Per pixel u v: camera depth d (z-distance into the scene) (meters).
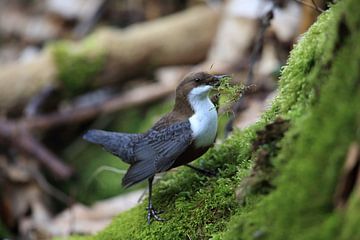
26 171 12.45
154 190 6.95
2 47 17.08
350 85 4.24
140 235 6.34
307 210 4.25
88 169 12.89
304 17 9.41
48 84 13.64
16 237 11.71
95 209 11.13
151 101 13.60
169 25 14.38
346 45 4.40
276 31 11.23
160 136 6.59
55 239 9.37
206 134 6.52
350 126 4.14
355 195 3.83
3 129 12.95
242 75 12.02
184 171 6.97
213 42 14.00
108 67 13.89
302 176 4.38
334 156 4.16
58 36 16.59
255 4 12.56
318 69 4.90
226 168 6.45
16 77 13.75
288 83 5.50
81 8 16.59
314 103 4.77
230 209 5.62
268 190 4.86
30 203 12.03
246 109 10.56
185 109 6.64
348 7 4.32
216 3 14.85
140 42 14.07
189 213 6.02
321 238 4.02
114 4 16.36
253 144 5.05
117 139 7.61
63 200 11.88
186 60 14.23
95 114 13.55
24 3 17.78
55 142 13.81
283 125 4.98
